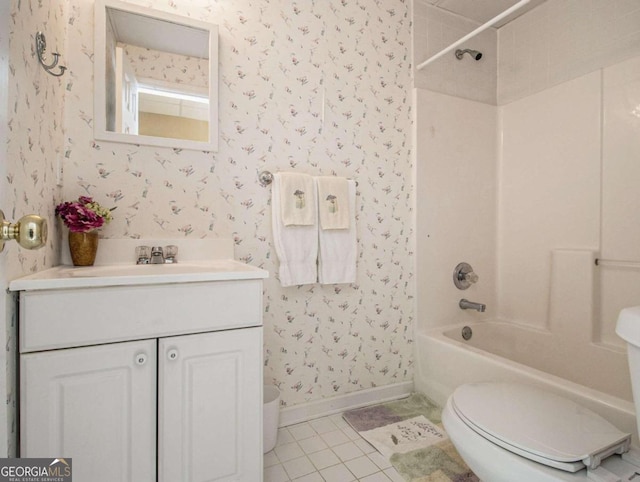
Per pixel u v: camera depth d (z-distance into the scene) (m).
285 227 1.54
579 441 0.81
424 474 1.23
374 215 1.84
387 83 1.88
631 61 1.59
